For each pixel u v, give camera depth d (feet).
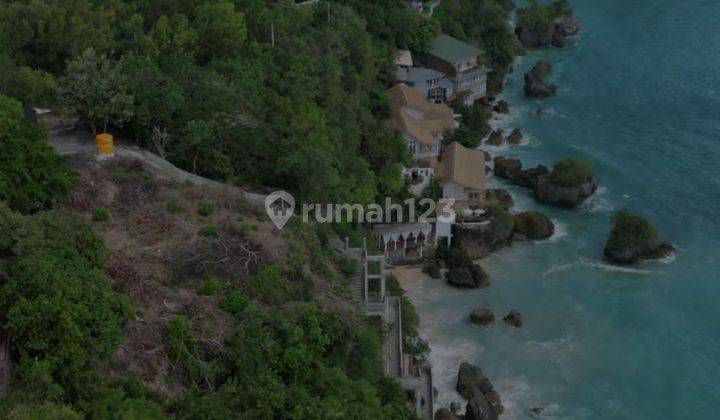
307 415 152.66
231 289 187.11
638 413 239.09
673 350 262.88
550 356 260.83
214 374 166.91
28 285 154.20
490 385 244.01
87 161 224.53
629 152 381.60
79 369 150.10
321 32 353.31
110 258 181.57
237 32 322.96
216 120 261.03
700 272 300.20
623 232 307.99
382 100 363.97
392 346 227.40
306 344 182.19
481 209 323.78
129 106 248.52
